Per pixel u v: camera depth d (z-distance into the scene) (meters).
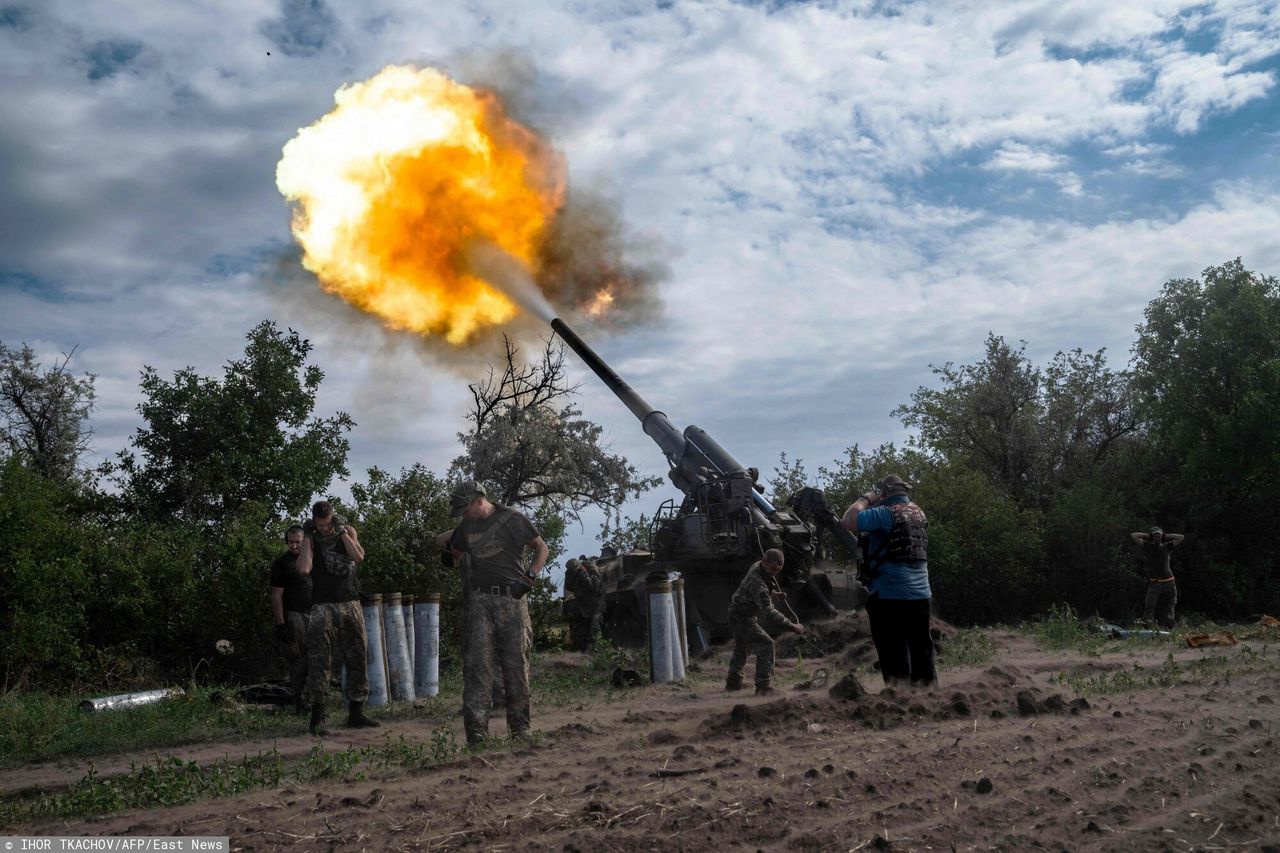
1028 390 33.09
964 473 29.42
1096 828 4.34
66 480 23.33
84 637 15.71
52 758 8.77
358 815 5.04
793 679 12.90
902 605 8.83
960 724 7.02
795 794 4.99
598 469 28.34
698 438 19.64
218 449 20.27
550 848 4.23
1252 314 29.16
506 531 8.10
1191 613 27.17
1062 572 28.20
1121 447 31.98
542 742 7.44
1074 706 7.58
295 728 9.97
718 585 18.45
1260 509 29.05
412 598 14.05
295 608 11.73
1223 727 6.72
